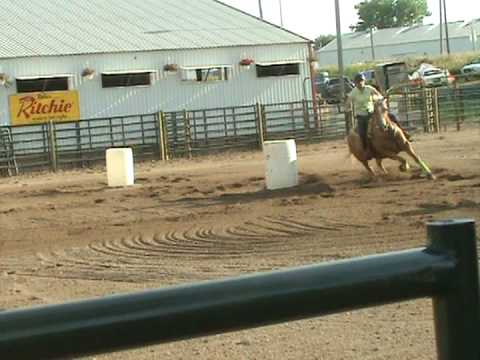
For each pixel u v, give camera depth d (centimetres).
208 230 1527
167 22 4103
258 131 3750
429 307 876
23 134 3441
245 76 3966
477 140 3173
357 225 1440
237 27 4131
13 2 4131
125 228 1630
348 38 11362
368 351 733
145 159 3588
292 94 4056
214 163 3234
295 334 807
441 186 1859
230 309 175
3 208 2083
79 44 3697
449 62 7688
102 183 2633
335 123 3878
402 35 10962
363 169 2383
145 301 172
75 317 168
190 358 739
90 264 1267
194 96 3866
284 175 2105
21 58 3531
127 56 3722
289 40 4028
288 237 1382
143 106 3756
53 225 1733
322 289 180
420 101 3853
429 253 189
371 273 184
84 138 3566
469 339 189
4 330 164
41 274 1205
